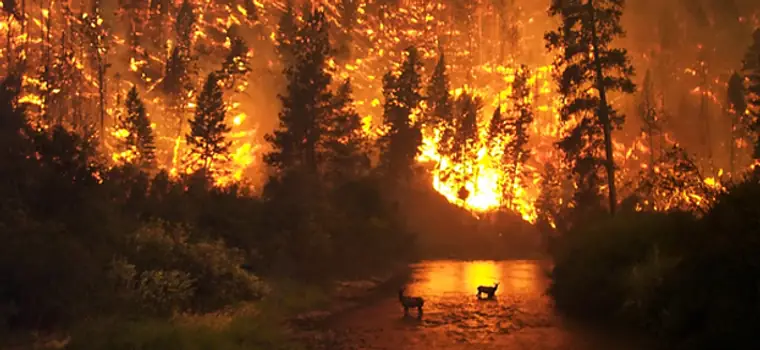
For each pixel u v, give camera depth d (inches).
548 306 764.0
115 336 445.1
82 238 604.1
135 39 3937.0
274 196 1224.8
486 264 2032.5
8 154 665.6
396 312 722.2
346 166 1946.4
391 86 3203.7
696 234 485.7
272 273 885.2
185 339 446.9
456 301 842.8
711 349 413.7
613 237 739.4
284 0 5142.7
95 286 543.2
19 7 3587.6
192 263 695.1
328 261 1091.9
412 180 3203.7
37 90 2785.4
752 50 2261.3
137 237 673.0
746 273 406.0
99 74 3287.4
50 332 478.6
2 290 486.6
